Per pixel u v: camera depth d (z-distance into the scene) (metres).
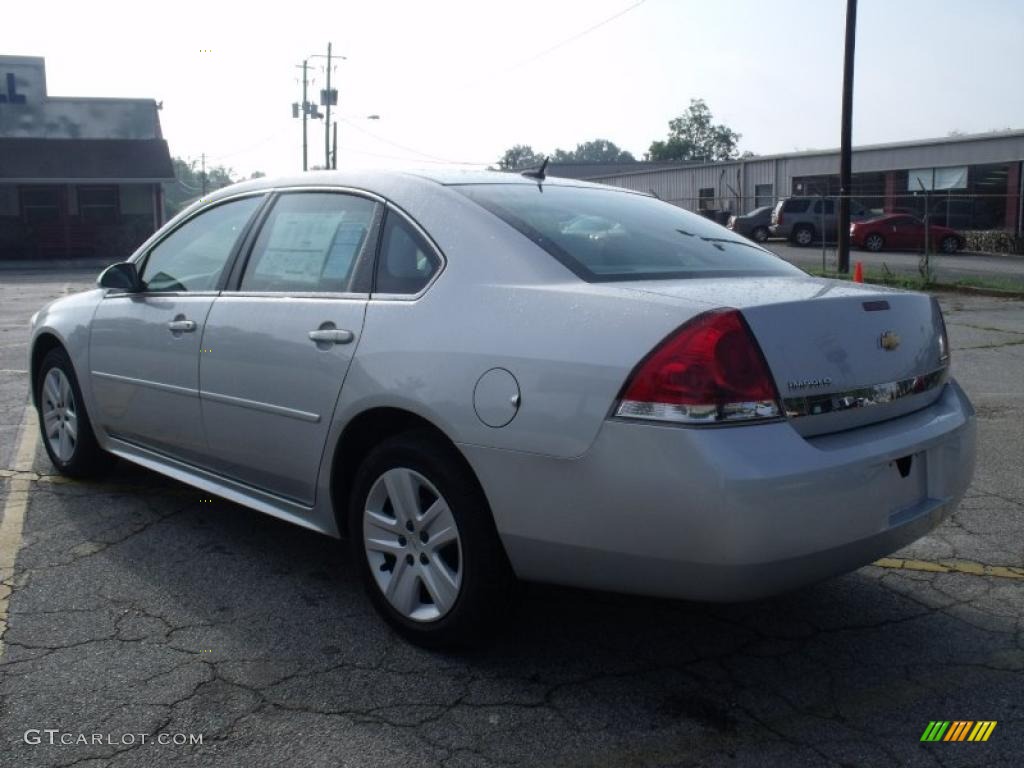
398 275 3.72
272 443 4.06
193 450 4.57
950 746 2.97
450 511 3.37
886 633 3.75
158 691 3.27
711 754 2.93
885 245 32.34
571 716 3.13
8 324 14.43
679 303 3.04
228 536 4.76
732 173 43.16
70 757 2.89
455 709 3.17
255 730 3.04
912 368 3.47
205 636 3.68
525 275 3.39
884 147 37.25
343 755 2.91
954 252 32.06
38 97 38.75
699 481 2.83
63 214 38.12
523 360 3.16
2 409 7.67
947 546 4.65
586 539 3.05
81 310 5.33
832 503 2.96
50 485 5.57
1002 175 33.28
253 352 4.09
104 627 3.75
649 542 2.94
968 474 3.62
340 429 3.72
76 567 4.35
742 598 2.94
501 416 3.17
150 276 5.00
